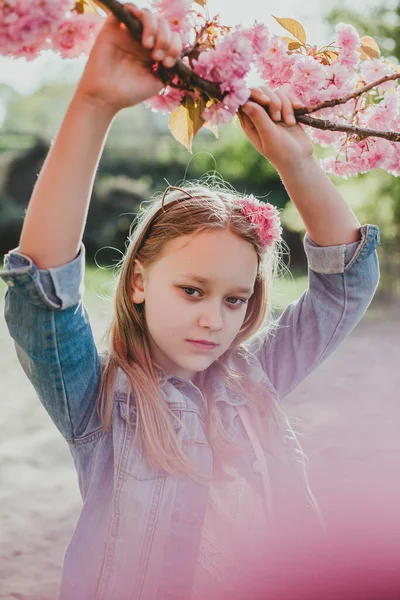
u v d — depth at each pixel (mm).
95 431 1614
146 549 1539
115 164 20281
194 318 1590
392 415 5527
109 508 1577
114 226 18969
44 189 1390
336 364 7512
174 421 1637
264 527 1695
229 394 1780
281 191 18203
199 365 1604
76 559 1554
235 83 1349
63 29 1329
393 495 3678
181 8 1356
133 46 1331
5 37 1268
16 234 19875
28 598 3053
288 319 1921
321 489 3857
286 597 1656
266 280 1831
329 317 1854
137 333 1680
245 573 1639
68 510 4078
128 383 1635
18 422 5898
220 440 1700
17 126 24703
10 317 1487
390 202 10883
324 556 1756
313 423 5348
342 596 1816
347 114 1764
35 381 1564
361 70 1800
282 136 1559
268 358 1901
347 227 1779
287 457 1787
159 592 1540
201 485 1608
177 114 1514
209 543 1624
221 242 1596
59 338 1504
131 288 1687
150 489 1565
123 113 20828
